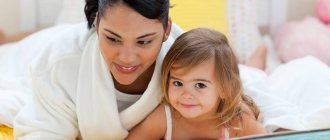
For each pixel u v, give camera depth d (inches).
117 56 39.6
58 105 44.9
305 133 35.3
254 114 48.6
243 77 54.6
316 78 58.2
